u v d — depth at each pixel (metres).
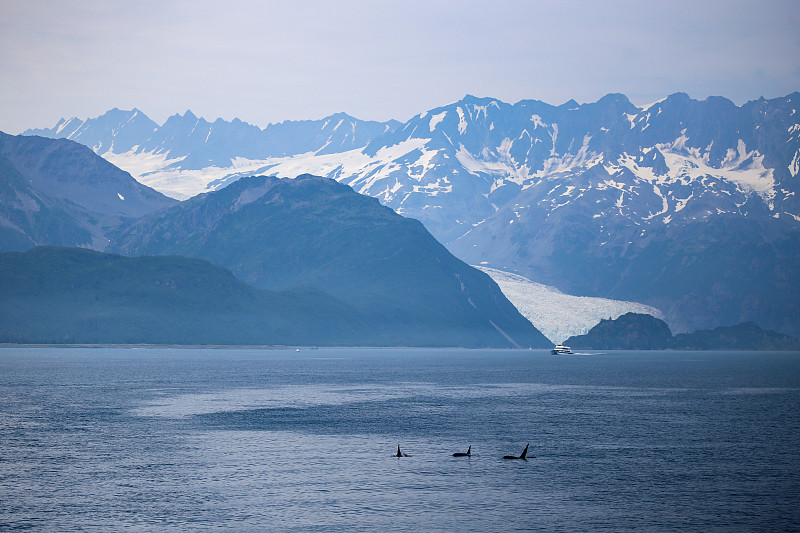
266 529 139.88
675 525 144.00
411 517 147.75
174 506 153.25
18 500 156.62
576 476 181.88
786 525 144.38
